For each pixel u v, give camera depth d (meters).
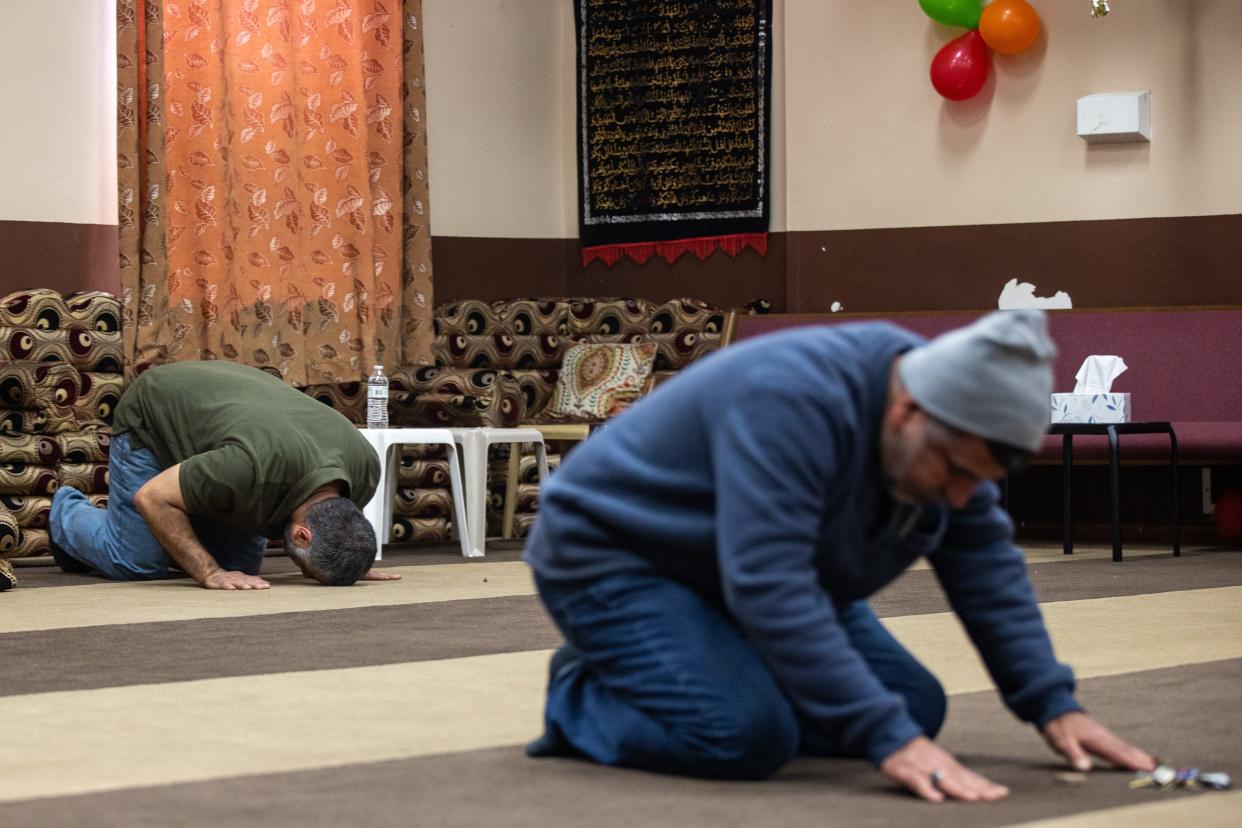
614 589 2.64
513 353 10.82
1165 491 10.06
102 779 2.70
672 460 2.56
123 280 9.48
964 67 10.20
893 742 2.44
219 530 7.02
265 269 10.09
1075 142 10.20
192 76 9.85
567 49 11.62
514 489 9.80
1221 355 9.54
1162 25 9.98
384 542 9.28
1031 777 2.64
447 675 4.03
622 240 11.46
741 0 11.09
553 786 2.58
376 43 10.59
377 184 10.61
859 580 2.61
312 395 10.13
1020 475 10.41
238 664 4.26
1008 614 2.67
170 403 6.80
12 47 9.49
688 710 2.58
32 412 8.78
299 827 2.29
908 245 10.65
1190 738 3.01
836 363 2.42
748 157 11.11
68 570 7.49
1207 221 9.92
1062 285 10.26
